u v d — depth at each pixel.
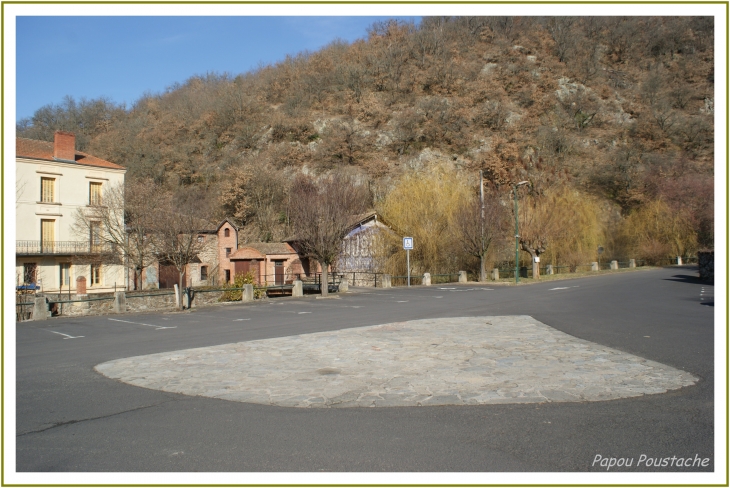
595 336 11.15
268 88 97.31
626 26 109.31
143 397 7.00
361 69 96.06
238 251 43.16
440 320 14.41
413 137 77.31
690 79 96.75
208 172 71.25
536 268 38.53
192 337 12.72
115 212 36.25
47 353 10.89
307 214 26.72
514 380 7.40
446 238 37.56
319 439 5.29
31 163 35.72
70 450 5.10
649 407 6.13
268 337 12.16
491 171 54.38
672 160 67.88
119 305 20.28
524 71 96.88
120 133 75.69
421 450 4.96
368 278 38.28
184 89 96.62
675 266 52.97
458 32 107.88
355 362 8.84
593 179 68.50
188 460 4.82
